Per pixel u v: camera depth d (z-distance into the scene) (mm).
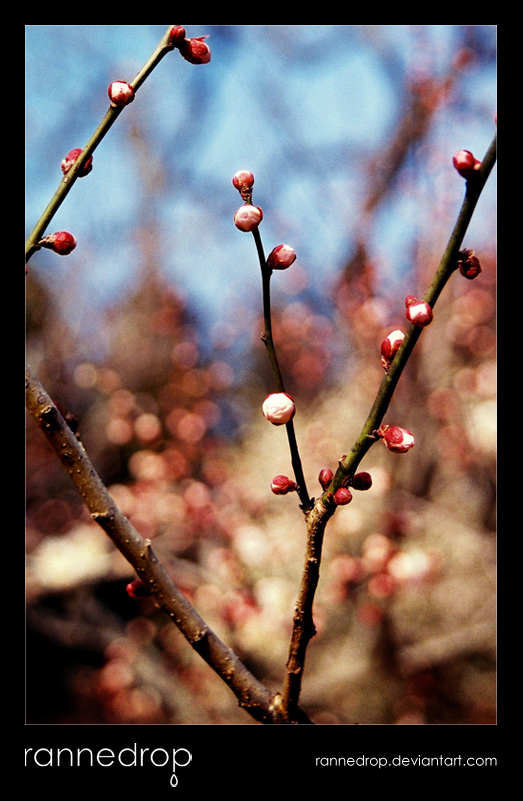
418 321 967
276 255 1058
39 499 5281
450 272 972
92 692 4812
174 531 4340
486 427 4680
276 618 3766
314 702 4453
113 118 1167
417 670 4363
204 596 3816
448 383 4828
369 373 5043
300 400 6496
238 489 4484
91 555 4543
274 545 4172
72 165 1187
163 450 5258
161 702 4457
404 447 1021
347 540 4305
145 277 6098
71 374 5719
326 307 5680
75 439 1185
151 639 4734
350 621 4887
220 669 1275
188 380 5301
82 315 5777
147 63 1172
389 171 4855
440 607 4785
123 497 4336
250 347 6781
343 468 1072
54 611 4945
